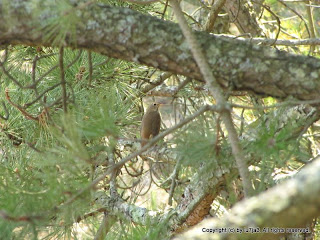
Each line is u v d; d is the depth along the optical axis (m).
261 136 3.58
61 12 3.49
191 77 3.90
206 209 5.31
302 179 2.97
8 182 3.85
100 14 3.81
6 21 3.78
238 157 3.40
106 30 3.81
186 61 3.80
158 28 3.81
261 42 6.45
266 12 9.80
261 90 3.83
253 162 4.18
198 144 3.63
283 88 3.75
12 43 3.99
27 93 5.55
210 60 3.79
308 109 4.23
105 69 5.80
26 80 5.65
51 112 5.33
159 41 3.80
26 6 3.73
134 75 6.46
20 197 3.74
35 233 3.49
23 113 4.84
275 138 3.59
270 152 3.53
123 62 5.99
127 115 6.52
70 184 3.80
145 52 3.84
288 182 3.05
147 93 7.50
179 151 3.78
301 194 2.92
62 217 4.16
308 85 3.69
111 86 5.82
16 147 5.40
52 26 3.58
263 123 3.69
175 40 3.79
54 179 3.64
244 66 3.75
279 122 4.25
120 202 5.79
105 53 3.96
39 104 5.35
